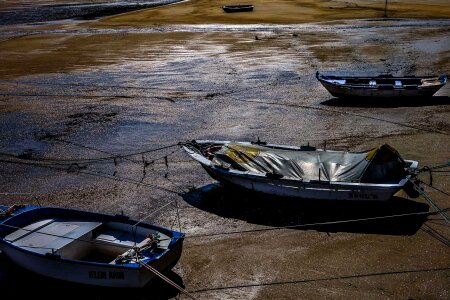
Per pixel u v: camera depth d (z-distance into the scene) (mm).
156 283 13328
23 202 18156
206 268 14008
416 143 22625
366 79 30344
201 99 31016
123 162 21656
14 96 32406
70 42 50656
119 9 81188
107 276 12219
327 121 26281
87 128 26172
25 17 72750
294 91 32312
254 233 15664
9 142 24422
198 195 18344
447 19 62031
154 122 26922
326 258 14281
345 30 56062
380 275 13461
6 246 13195
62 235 13672
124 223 13969
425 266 13789
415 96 28500
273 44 48094
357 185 15656
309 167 16719
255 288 13117
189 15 69750
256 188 16859
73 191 18984
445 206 16859
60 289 13211
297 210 16938
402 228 15703
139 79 36094
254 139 23938
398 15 66188
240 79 35625
